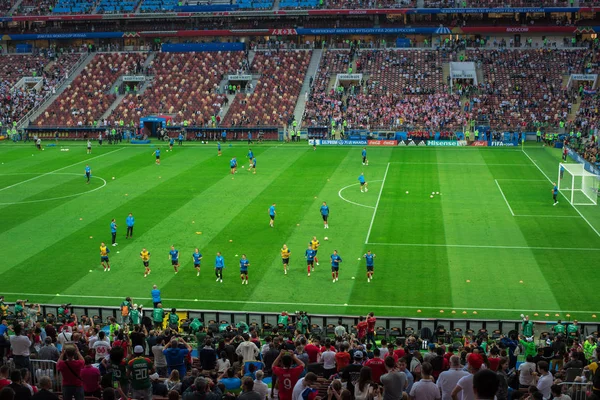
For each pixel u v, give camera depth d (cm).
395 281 4716
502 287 4566
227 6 13000
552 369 2878
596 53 11656
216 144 10369
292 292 4575
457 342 3578
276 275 4869
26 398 1834
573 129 10019
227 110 11288
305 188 7281
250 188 7294
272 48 12744
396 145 10144
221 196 6969
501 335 3562
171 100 11556
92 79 12319
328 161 8838
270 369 2725
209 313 4006
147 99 11656
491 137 10056
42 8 13612
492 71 11538
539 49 11919
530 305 4284
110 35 13312
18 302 4003
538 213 6256
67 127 11169
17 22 13850
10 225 6053
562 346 3083
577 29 12081
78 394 2097
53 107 11706
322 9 12688
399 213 6303
